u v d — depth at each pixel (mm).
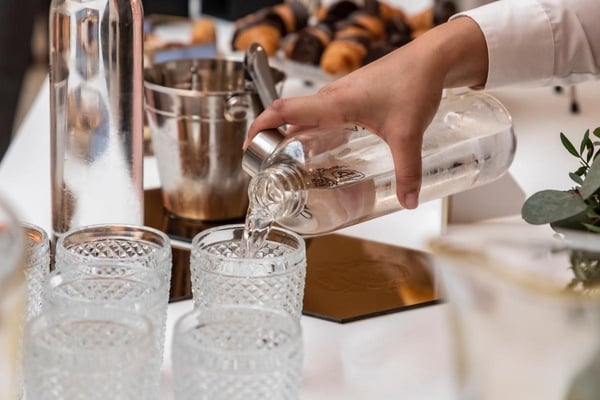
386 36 2047
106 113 1195
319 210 1036
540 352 566
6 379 657
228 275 927
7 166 1568
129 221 1240
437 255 594
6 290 633
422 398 874
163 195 1422
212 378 709
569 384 564
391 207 1099
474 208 1330
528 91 2033
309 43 1946
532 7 1191
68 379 692
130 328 732
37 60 3979
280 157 1033
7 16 2854
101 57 1180
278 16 2088
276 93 1301
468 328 589
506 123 1208
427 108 1038
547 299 556
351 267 1213
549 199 946
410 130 1021
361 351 978
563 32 1202
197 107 1322
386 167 1064
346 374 921
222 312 746
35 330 711
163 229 1355
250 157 1068
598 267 573
